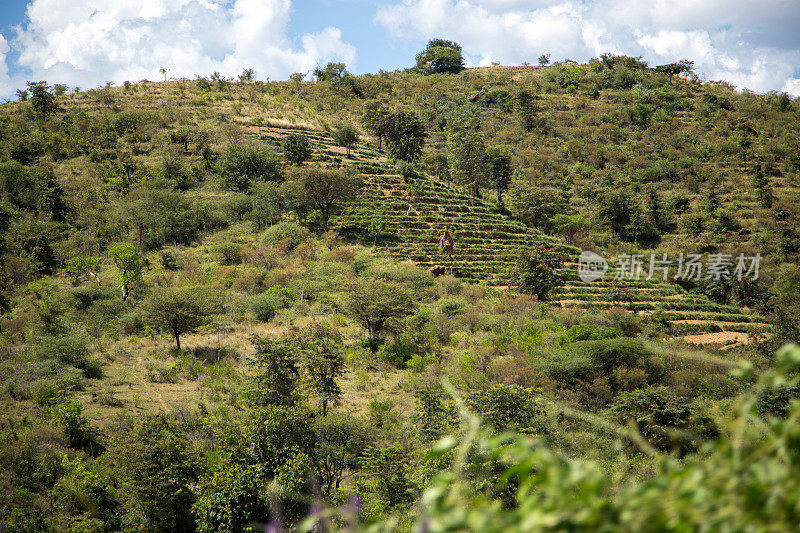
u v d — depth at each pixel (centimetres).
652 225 6756
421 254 5784
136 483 1498
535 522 115
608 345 2848
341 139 8844
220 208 6644
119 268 4562
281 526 1255
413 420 1964
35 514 1416
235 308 4162
